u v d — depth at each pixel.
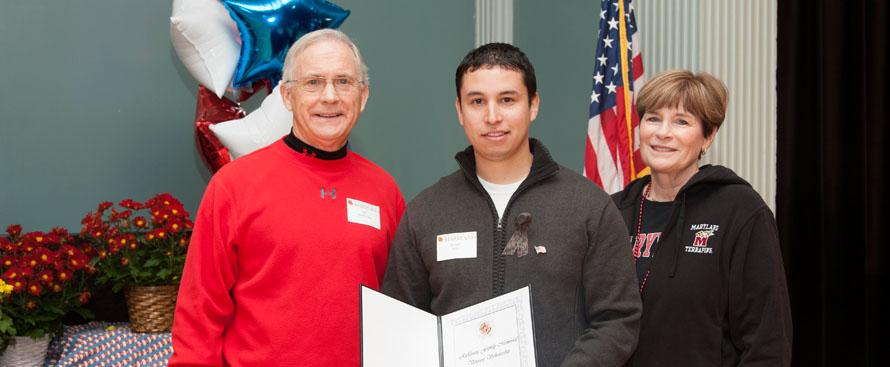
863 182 3.10
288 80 1.88
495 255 1.64
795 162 3.29
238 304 1.84
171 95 3.71
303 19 3.16
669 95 1.89
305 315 1.78
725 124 3.46
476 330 1.54
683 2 3.65
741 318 1.77
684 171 1.95
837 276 3.20
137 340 2.83
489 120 1.62
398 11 4.34
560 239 1.61
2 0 3.38
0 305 2.62
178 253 2.96
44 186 3.45
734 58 3.44
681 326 1.79
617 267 1.60
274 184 1.85
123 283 2.94
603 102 3.61
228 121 3.18
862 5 3.10
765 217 1.77
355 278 1.84
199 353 1.77
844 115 3.17
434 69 4.45
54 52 3.47
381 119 4.30
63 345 2.84
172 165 3.71
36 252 2.74
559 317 1.58
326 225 1.85
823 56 3.19
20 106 3.41
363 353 1.56
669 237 1.89
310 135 1.90
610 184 3.54
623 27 3.61
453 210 1.71
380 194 2.01
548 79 4.50
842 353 3.20
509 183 1.72
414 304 1.74
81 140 3.53
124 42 3.61
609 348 1.51
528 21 4.57
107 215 3.57
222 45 3.20
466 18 4.55
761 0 3.37
